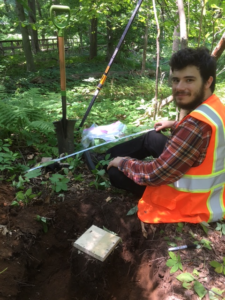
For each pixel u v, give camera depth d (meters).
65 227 2.08
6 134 3.10
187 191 1.80
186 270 1.65
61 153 2.73
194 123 1.54
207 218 1.89
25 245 1.85
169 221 1.91
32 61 9.38
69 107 4.20
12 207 2.07
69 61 12.10
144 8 5.30
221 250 1.78
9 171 2.46
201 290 1.51
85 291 1.85
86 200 2.26
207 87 1.60
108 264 1.88
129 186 2.16
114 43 12.01
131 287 1.80
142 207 2.03
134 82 8.05
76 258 1.91
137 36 11.68
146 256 1.85
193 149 1.57
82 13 5.64
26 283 1.75
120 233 2.04
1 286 1.58
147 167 1.79
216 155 1.65
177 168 1.64
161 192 1.91
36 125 2.77
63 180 2.27
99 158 2.79
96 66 11.20
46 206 2.15
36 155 2.92
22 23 6.53
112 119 3.89
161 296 1.58
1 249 1.75
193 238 1.86
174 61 1.56
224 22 3.32
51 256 1.97
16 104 3.36
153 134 2.25
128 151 2.38
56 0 10.59
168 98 3.83
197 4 3.74
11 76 8.40
